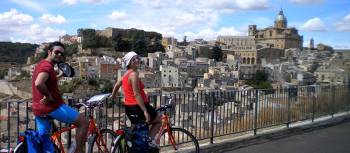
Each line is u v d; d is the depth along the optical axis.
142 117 6.46
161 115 6.85
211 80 112.38
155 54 144.75
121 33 168.25
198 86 105.06
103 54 143.50
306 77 92.81
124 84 6.49
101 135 6.31
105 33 167.25
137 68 6.54
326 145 9.23
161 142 7.08
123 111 7.05
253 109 10.28
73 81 75.00
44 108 5.34
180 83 106.94
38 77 5.19
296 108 12.27
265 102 10.77
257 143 9.20
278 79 118.69
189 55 168.25
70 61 123.62
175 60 140.25
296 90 12.17
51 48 5.46
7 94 66.75
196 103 8.57
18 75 106.00
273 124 11.11
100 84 82.50
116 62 113.12
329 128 11.69
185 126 8.32
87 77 88.12
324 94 13.83
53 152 5.52
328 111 14.06
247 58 182.00
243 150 8.41
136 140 6.48
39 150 5.43
